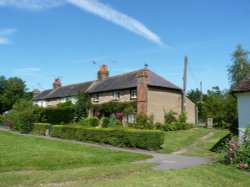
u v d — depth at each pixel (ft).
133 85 124.26
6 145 65.82
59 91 189.47
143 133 72.28
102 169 40.01
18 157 48.73
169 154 65.57
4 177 34.14
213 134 107.45
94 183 32.63
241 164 46.83
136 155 58.03
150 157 57.82
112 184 31.94
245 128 54.65
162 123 123.24
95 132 84.69
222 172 42.88
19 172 38.22
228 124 130.31
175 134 106.01
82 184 31.96
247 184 39.01
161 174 38.24
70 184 32.12
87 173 37.37
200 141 90.17
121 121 126.52
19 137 94.22
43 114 142.20
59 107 145.18
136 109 121.08
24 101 144.05
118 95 132.67
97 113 139.23
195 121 145.48
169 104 128.98
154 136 71.61
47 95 197.16
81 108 143.43
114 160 51.55
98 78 162.91
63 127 99.25
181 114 129.70
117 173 38.47
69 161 47.50
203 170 42.65
